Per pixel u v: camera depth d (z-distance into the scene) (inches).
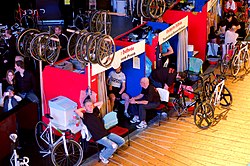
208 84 381.1
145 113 355.9
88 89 315.0
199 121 358.0
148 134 349.1
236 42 478.6
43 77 335.3
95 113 308.0
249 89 434.3
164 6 417.7
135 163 309.7
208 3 470.9
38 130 336.5
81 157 300.8
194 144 334.6
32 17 573.6
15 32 483.8
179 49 425.4
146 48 378.9
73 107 314.5
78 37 320.5
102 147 324.5
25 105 333.1
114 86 372.8
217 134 348.8
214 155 319.6
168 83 376.8
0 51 478.9
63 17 617.6
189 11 482.0
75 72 322.0
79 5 614.5
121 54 337.4
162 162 311.3
